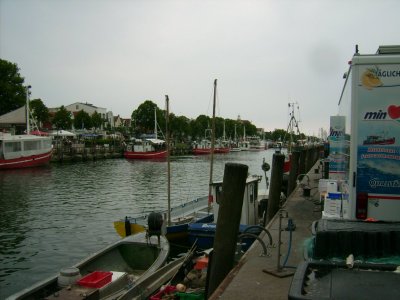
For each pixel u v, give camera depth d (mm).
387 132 6766
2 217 25125
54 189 37969
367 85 6785
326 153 30656
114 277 9281
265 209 19422
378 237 4344
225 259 7918
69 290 8102
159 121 106938
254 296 6379
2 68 73688
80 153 74062
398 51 6898
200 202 21219
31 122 70375
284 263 7578
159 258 11109
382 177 6820
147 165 68438
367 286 3041
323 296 2898
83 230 21797
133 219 16969
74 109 144875
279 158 14938
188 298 8500
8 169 53594
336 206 9133
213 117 20984
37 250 17906
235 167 7875
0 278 14391
